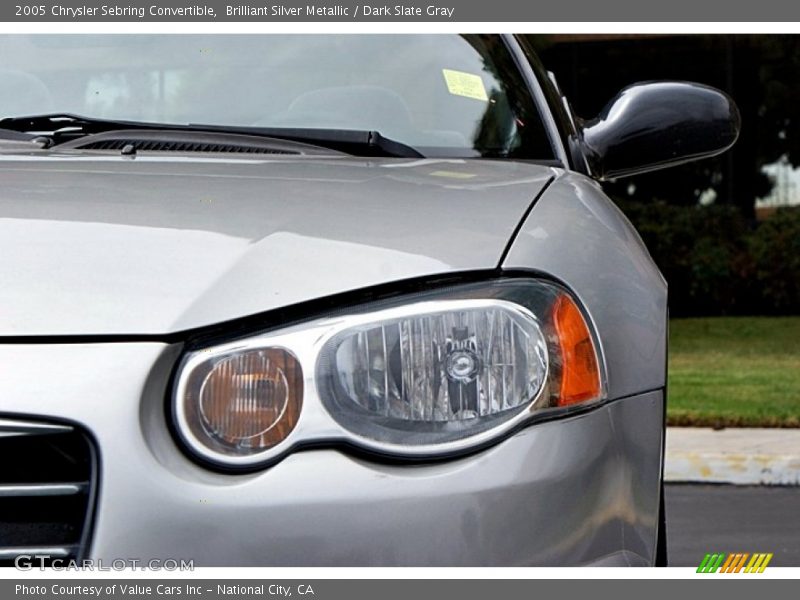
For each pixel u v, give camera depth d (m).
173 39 3.12
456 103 3.03
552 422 1.87
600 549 1.89
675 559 5.46
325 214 2.04
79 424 1.73
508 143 2.98
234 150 2.74
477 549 1.78
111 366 1.76
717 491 7.60
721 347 13.83
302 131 2.83
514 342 1.88
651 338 2.11
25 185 2.18
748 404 9.95
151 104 3.00
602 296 2.04
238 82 3.03
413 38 3.15
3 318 1.79
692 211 16.83
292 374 1.80
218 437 1.77
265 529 1.73
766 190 17.23
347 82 3.05
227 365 1.79
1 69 3.08
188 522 1.72
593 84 17.34
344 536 1.75
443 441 1.81
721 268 16.61
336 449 1.79
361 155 2.81
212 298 1.83
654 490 2.06
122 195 2.11
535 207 2.16
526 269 1.95
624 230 2.36
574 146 3.12
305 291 1.85
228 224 1.99
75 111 3.00
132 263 1.88
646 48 17.22
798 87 17.03
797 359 12.81
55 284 1.84
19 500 1.74
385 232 1.98
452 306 1.88
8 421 1.72
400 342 1.84
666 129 3.05
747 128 17.23
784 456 7.91
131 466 1.72
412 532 1.76
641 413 2.04
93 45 3.11
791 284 16.53
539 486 1.82
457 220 2.05
